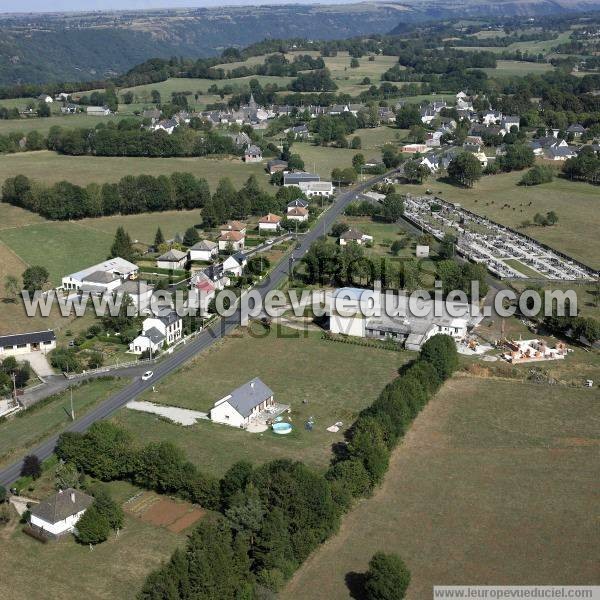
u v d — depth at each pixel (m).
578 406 174.00
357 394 180.38
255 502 121.00
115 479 145.12
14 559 122.12
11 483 143.12
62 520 127.88
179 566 107.75
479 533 128.00
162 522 131.50
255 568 116.69
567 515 133.12
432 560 121.31
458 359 192.75
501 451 154.12
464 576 117.81
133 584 115.62
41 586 115.62
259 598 108.38
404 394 164.25
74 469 142.75
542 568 119.75
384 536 127.12
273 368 194.75
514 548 124.38
